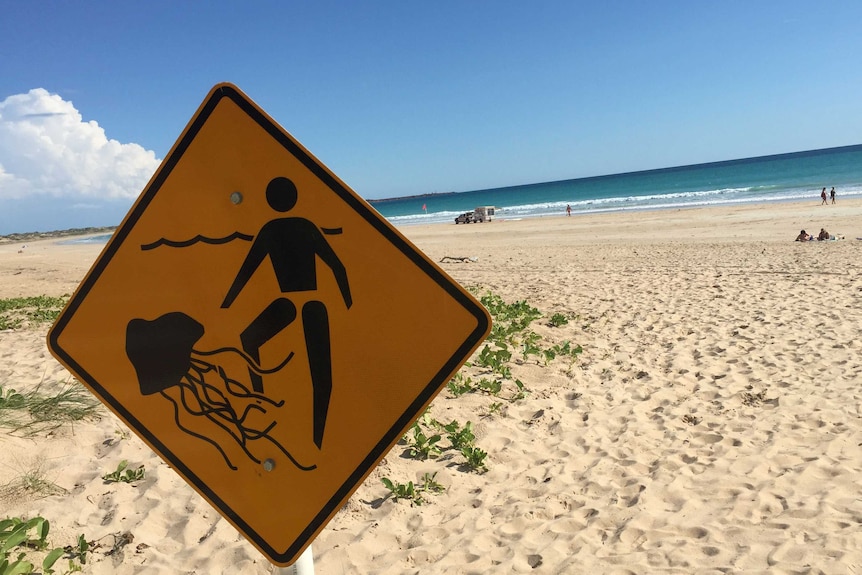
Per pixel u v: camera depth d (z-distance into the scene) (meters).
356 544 3.47
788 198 45.25
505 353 6.77
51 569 3.07
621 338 7.99
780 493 3.91
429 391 1.60
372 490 4.09
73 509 3.73
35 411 4.95
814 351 6.95
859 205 32.44
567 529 3.64
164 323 1.64
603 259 18.09
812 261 14.34
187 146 1.61
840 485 3.95
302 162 1.59
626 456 4.59
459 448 4.74
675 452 4.62
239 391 1.64
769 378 6.15
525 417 5.41
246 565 3.26
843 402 5.38
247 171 1.60
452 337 1.58
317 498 1.65
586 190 116.00
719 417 5.27
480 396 5.82
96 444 4.70
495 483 4.25
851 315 8.51
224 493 1.67
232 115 1.60
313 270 1.61
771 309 9.22
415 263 1.58
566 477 4.29
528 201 97.50
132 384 1.65
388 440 1.63
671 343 7.64
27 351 7.78
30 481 3.93
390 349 1.60
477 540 3.53
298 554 1.66
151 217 1.63
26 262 34.12
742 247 18.81
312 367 1.63
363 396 1.62
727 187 72.50
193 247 1.62
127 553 3.32
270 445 1.65
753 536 3.46
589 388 6.14
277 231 1.61
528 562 3.33
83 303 1.64
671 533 3.55
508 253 22.25
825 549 3.27
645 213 42.62
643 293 11.16
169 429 1.66
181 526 3.60
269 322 1.63
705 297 10.46
